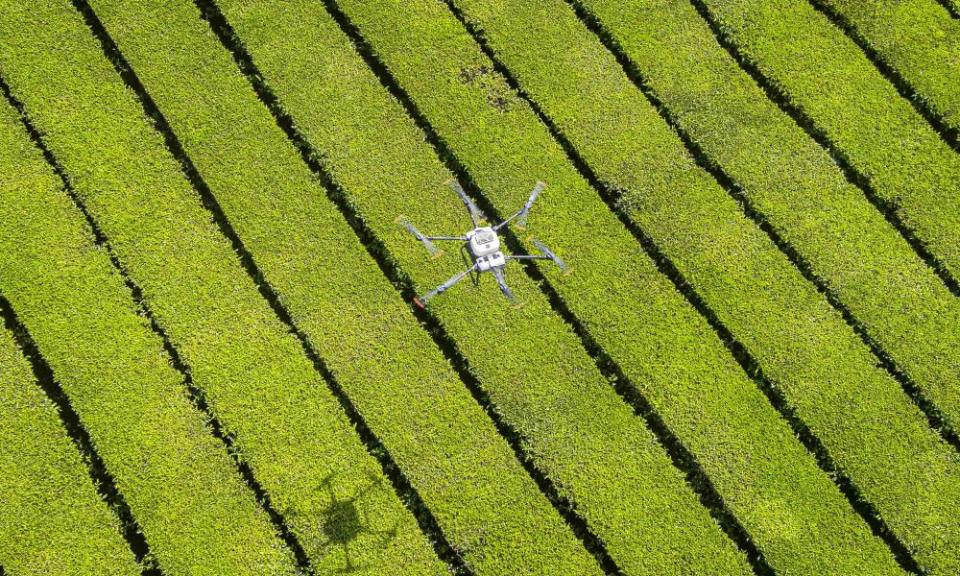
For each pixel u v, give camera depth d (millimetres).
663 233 23391
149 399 21859
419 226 23203
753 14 24938
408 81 24203
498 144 23859
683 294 23328
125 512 21672
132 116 23562
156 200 23016
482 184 23531
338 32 24500
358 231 23547
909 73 24656
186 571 21031
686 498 21922
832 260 23359
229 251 22859
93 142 23219
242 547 21234
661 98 24344
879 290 23172
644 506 21844
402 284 23078
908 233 23750
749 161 23969
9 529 20984
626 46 24688
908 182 23891
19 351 21984
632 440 22203
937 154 24094
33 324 22016
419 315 22969
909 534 21734
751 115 24281
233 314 22453
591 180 24156
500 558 21438
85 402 21688
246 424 21812
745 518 21797
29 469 21344
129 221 22781
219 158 23328
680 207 23578
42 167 23062
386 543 21328
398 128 23844
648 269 23172
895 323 22953
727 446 22172
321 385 22203
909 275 23266
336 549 21219
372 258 23094
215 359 22125
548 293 23266
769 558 21609
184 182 23234
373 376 22219
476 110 24094
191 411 21891
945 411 22469
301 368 22250
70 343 22000
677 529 21734
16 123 23359
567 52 24625
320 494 21516
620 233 23391
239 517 21406
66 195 22953
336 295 22656
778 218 23609
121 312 22312
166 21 24172
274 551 21266
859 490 22062
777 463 22109
